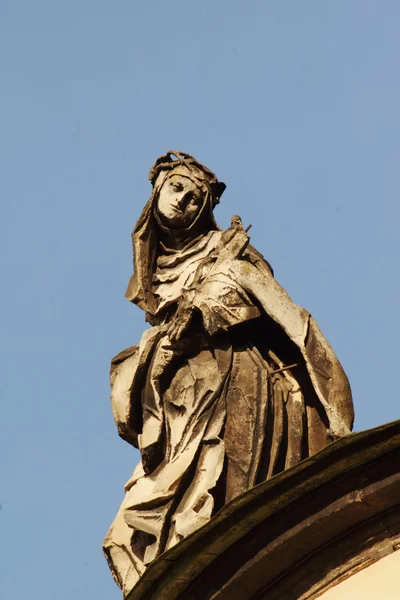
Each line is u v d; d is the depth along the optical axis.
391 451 38.25
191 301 42.06
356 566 38.44
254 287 41.78
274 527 38.78
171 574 39.06
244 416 41.00
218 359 41.62
